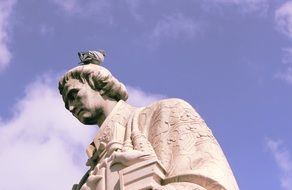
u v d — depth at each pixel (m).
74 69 5.88
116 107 5.58
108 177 4.43
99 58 6.11
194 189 4.03
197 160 4.39
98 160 5.20
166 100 5.13
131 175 4.25
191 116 4.85
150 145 4.70
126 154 4.41
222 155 4.56
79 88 5.76
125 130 5.14
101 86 5.79
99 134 5.32
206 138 4.61
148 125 5.04
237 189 4.30
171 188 4.02
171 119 4.87
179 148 4.55
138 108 5.42
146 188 4.13
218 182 4.10
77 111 5.75
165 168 4.43
